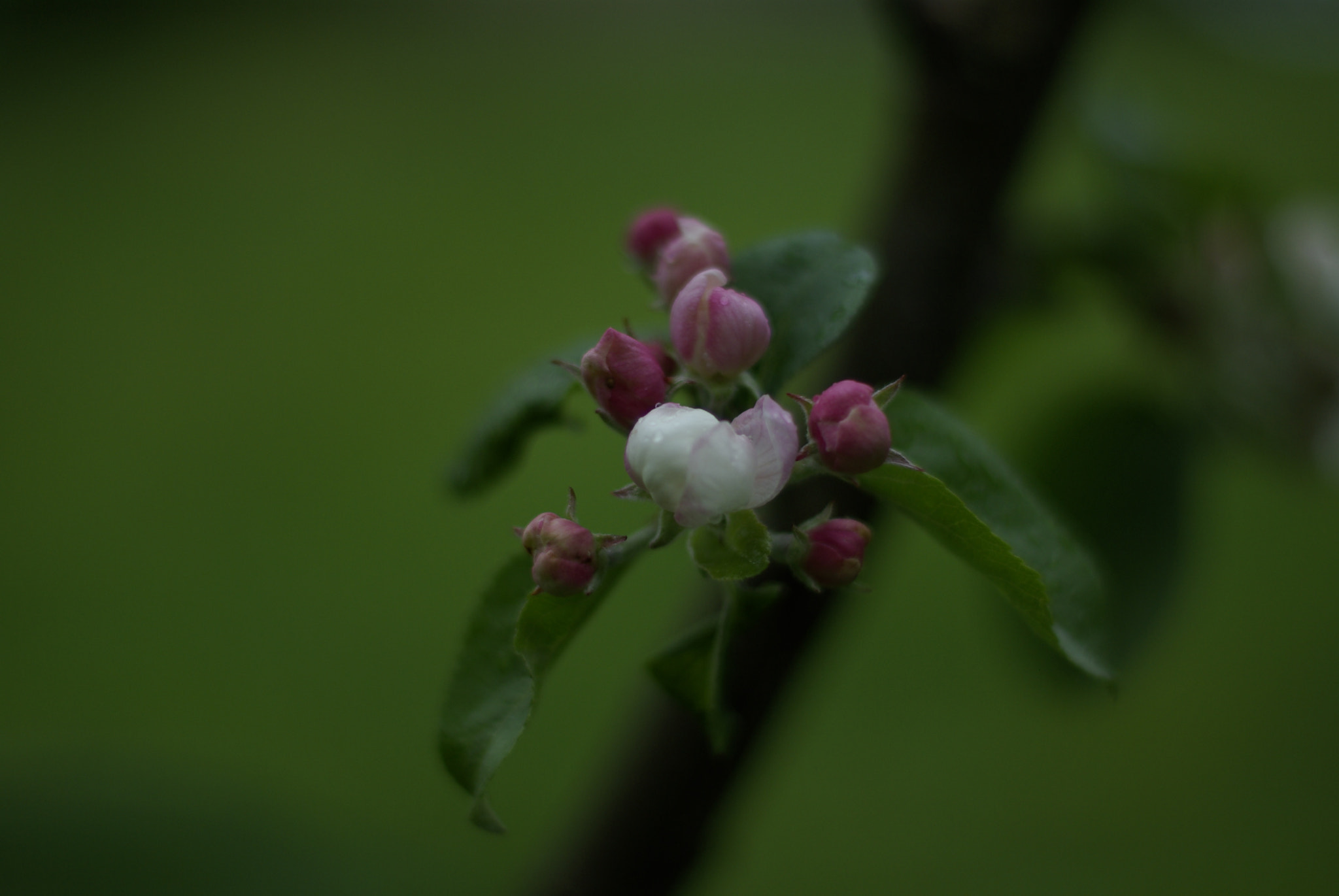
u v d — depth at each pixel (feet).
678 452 1.51
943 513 1.55
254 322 6.22
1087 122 1.98
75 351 6.12
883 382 1.78
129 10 10.48
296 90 9.50
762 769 2.01
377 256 6.73
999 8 1.73
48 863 2.13
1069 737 3.92
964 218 1.77
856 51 10.02
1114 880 3.36
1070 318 1.95
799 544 1.55
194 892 2.16
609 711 3.89
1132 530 1.97
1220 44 2.28
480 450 1.72
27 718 3.77
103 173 8.12
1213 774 3.74
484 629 1.59
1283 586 4.45
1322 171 5.50
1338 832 3.49
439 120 8.71
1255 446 2.03
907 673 4.15
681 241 1.62
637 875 1.75
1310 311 1.96
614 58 10.02
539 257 6.45
